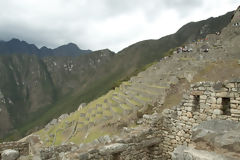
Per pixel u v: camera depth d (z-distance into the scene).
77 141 24.06
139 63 185.88
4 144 11.41
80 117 35.22
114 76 180.62
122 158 8.69
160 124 10.45
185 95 9.52
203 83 8.70
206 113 8.45
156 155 10.19
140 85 29.38
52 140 30.62
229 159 4.73
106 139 9.12
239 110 7.34
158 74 32.38
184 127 9.40
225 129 6.03
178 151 5.86
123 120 20.61
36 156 9.20
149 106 20.61
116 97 32.31
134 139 9.24
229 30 34.66
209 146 5.70
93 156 7.66
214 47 31.45
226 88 7.83
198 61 27.67
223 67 22.12
